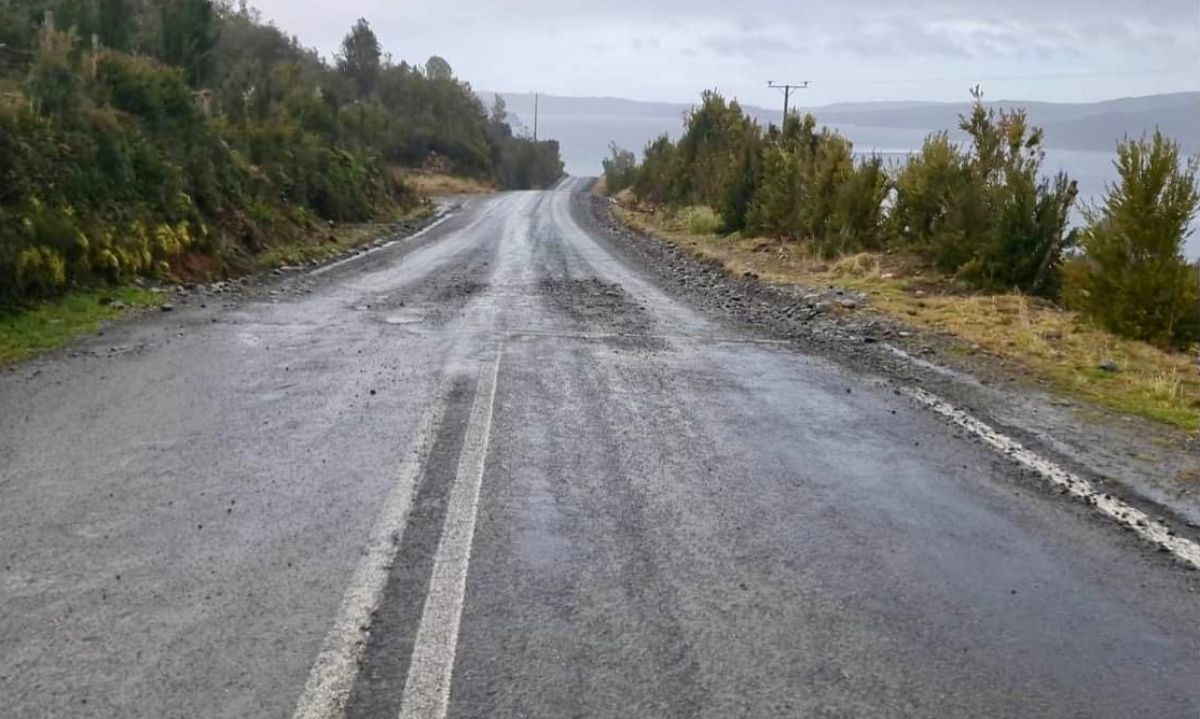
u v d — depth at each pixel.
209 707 2.91
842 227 20.09
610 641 3.39
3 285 10.18
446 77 95.81
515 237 26.48
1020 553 4.34
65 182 12.76
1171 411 7.37
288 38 71.38
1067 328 11.20
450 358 8.50
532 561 4.07
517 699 2.99
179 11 26.88
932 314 12.05
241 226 17.50
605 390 7.38
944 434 6.40
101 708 2.89
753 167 27.30
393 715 2.89
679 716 2.93
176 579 3.81
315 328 10.04
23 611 3.52
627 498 4.92
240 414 6.38
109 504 4.64
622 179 64.12
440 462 5.41
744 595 3.81
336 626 3.44
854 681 3.18
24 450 5.49
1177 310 10.71
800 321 11.51
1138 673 3.28
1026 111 17.81
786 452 5.85
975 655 3.38
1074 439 6.40
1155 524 4.79
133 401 6.70
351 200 29.08
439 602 3.65
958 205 16.09
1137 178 11.06
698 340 9.89
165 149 16.69
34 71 15.06
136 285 12.75
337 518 4.51
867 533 4.54
